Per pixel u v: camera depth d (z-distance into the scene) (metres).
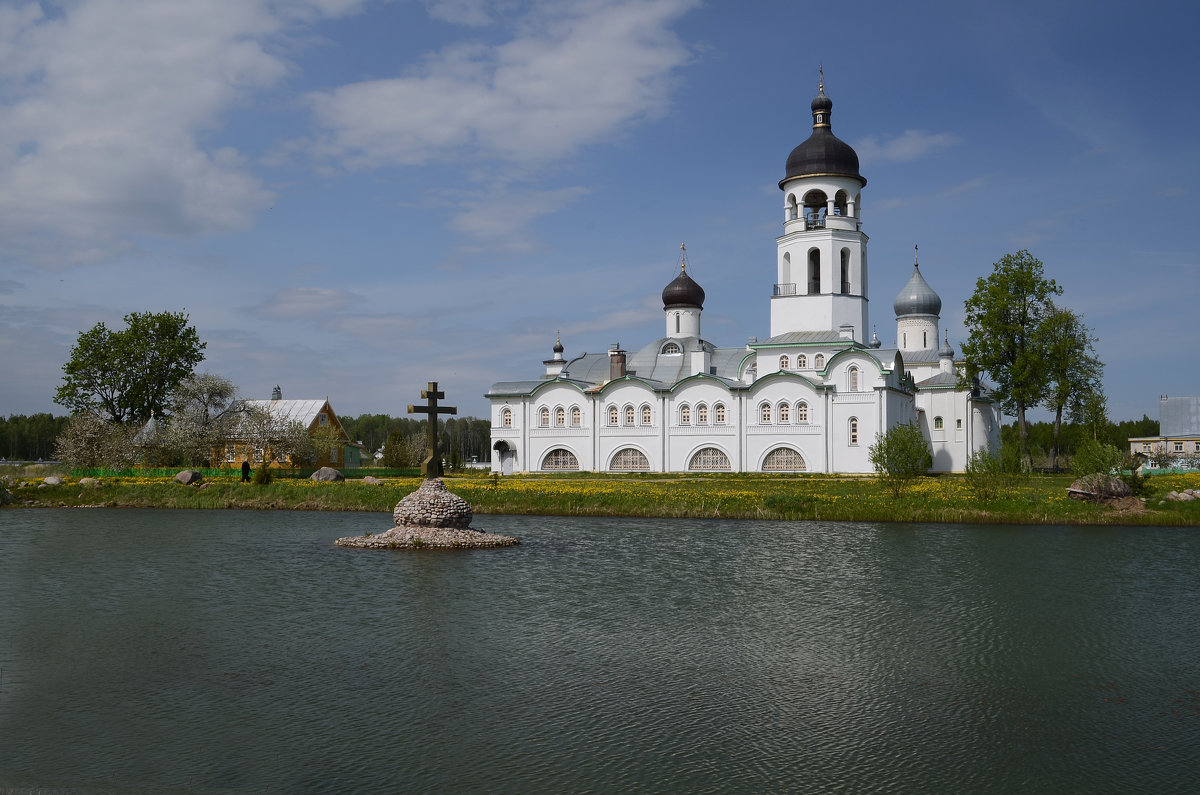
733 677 19.36
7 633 23.09
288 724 16.44
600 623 24.25
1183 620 24.75
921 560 35.28
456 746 15.42
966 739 15.92
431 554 37.16
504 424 106.00
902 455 56.16
